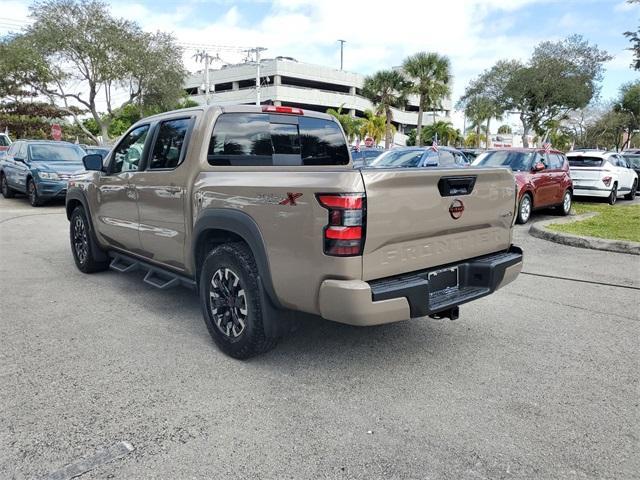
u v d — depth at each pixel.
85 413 3.18
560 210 12.84
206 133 4.29
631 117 49.88
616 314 5.22
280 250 3.46
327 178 3.21
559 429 3.05
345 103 72.56
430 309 3.48
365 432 3.00
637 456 2.79
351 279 3.17
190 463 2.70
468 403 3.36
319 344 4.34
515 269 4.21
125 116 51.91
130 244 5.43
